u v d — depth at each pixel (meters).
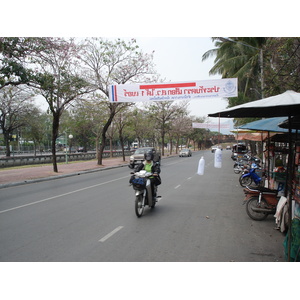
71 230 5.97
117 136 53.06
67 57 15.88
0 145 53.44
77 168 22.73
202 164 7.90
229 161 31.41
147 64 22.34
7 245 5.07
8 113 33.91
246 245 5.11
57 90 15.52
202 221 6.76
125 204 8.72
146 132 44.41
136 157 24.03
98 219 6.91
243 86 23.47
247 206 7.01
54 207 8.34
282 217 5.84
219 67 23.80
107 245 5.06
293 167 5.48
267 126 9.73
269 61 16.16
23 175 17.48
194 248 4.93
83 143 62.53
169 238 5.47
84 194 10.68
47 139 63.84
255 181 12.23
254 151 33.97
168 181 14.39
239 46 21.33
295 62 12.52
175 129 51.44
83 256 4.56
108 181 14.84
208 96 9.99
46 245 5.06
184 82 10.33
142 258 4.48
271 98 4.67
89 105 23.17
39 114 38.81
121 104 25.06
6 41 11.28
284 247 4.59
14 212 7.74
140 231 5.92
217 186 12.65
